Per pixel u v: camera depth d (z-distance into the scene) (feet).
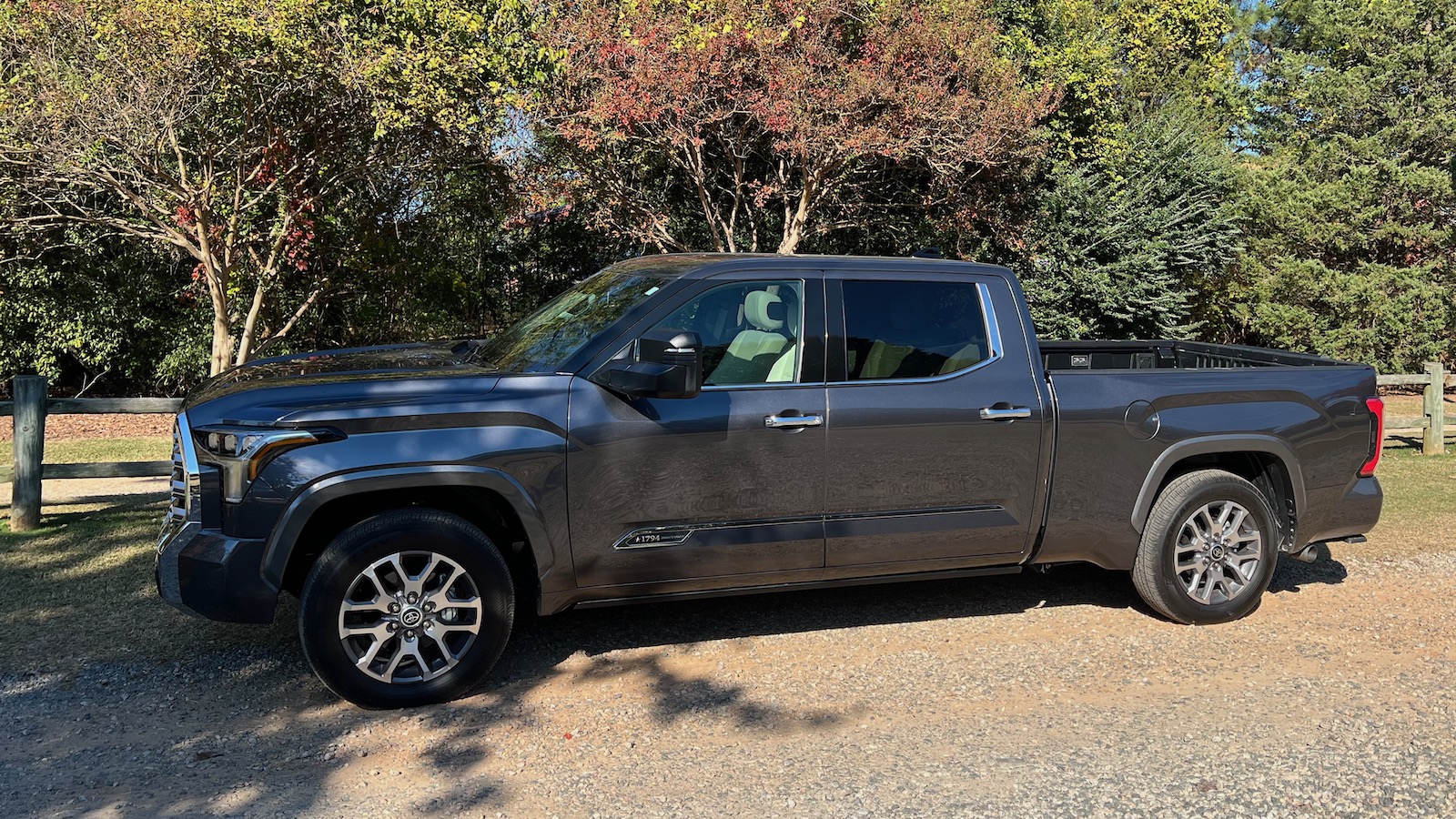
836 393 14.61
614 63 34.73
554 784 11.34
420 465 13.01
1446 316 54.13
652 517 13.99
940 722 12.99
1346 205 55.16
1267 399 16.69
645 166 41.83
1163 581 16.29
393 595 12.97
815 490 14.60
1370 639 16.02
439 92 32.76
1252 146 68.44
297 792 11.13
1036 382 15.53
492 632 13.51
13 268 44.75
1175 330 50.26
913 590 18.47
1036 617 16.99
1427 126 55.16
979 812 10.80
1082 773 11.66
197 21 30.45
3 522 22.79
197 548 12.73
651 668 14.70
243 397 13.10
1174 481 16.48
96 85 31.53
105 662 14.58
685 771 11.67
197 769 11.61
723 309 14.58
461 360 15.90
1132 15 64.34
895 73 33.99
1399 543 21.70
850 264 15.21
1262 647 15.67
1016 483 15.46
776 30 33.58
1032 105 36.73
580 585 13.99
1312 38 64.34
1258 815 10.81
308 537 13.44
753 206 44.14
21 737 12.31
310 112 36.14
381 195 41.42
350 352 17.43
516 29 35.63
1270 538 16.75
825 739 12.49
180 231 39.09
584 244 50.37
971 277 15.70
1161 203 50.78
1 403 21.88
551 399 13.60
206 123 36.22
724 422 14.10
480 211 43.50
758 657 15.15
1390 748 12.30
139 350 49.42
